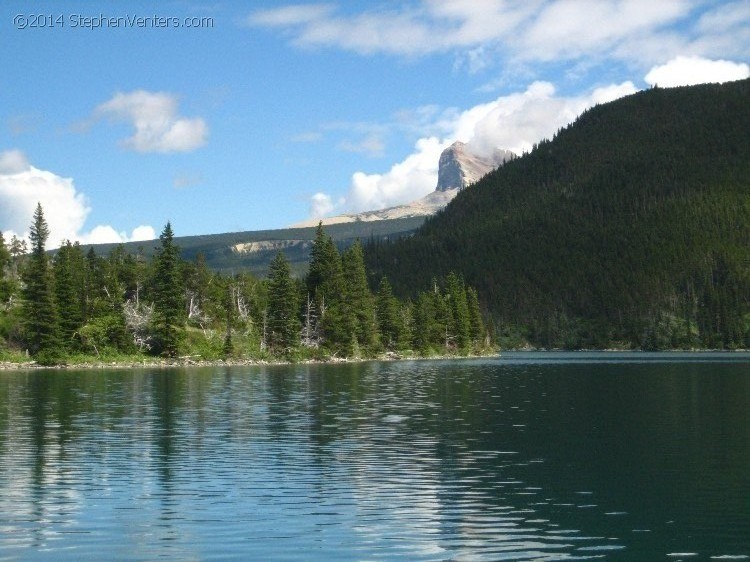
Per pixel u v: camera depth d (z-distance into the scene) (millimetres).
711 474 33281
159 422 50719
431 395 73000
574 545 23109
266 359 149750
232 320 155500
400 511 26922
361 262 173000
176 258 142750
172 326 138875
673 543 23344
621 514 26578
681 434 45500
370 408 60312
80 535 24062
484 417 54438
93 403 63531
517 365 149000
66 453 38219
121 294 149875
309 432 46094
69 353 133625
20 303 141375
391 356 183875
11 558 21875
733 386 86938
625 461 36344
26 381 90875
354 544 23188
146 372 112125
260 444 41281
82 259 164625
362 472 33438
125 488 30312
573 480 31969
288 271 153500
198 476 32562
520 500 28500
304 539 23672
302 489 30219
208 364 138750
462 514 26562
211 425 49219
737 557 22031
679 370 128000
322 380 94688
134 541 23422
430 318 195250
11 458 36719
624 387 85250
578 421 52031
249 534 24156
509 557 22047
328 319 161375
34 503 27969
